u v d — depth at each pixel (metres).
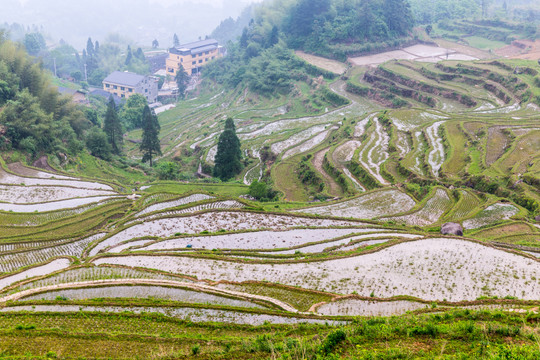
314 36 142.50
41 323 25.23
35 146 69.56
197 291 30.12
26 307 27.39
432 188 55.06
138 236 41.88
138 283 30.72
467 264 33.47
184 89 153.62
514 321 22.77
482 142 66.25
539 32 144.12
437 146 68.94
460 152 65.56
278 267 34.25
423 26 163.50
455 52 137.62
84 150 80.19
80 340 23.09
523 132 69.94
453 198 53.50
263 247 39.31
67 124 79.69
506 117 80.31
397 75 111.38
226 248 38.69
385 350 19.53
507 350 18.19
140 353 22.20
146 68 175.12
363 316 26.44
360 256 35.44
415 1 180.12
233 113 119.81
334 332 21.16
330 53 136.75
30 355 21.22
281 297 29.91
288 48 145.12
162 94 153.38
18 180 58.94
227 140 74.00
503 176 55.78
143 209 49.31
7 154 65.31
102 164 76.25
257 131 97.88
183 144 99.56
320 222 45.94
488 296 29.47
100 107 122.88
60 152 73.12
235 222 45.16
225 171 74.94
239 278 32.62
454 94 99.25
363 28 137.88
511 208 49.62
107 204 51.84
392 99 106.50
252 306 28.59
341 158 70.81
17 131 68.44
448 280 31.55
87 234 43.28
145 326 25.38
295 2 153.00
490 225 45.78
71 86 137.88
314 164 70.62
